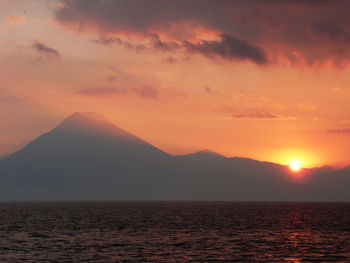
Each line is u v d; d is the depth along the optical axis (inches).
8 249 3016.7
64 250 2999.5
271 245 3339.1
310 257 2842.0
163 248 3117.6
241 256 2839.6
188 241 3508.9
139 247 3154.5
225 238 3737.7
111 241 3476.9
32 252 2906.0
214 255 2864.2
